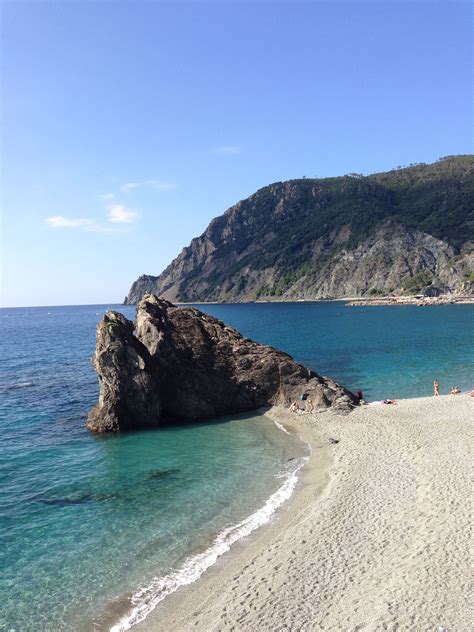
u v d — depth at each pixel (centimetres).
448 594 1338
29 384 5416
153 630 1335
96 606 1454
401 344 7881
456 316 13525
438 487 2073
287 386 3981
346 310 19038
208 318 4534
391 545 1644
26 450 3036
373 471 2372
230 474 2514
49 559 1719
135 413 3553
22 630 1362
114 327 3575
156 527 1933
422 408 3584
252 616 1335
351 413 3594
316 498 2125
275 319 15188
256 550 1709
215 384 3888
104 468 2677
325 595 1399
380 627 1225
